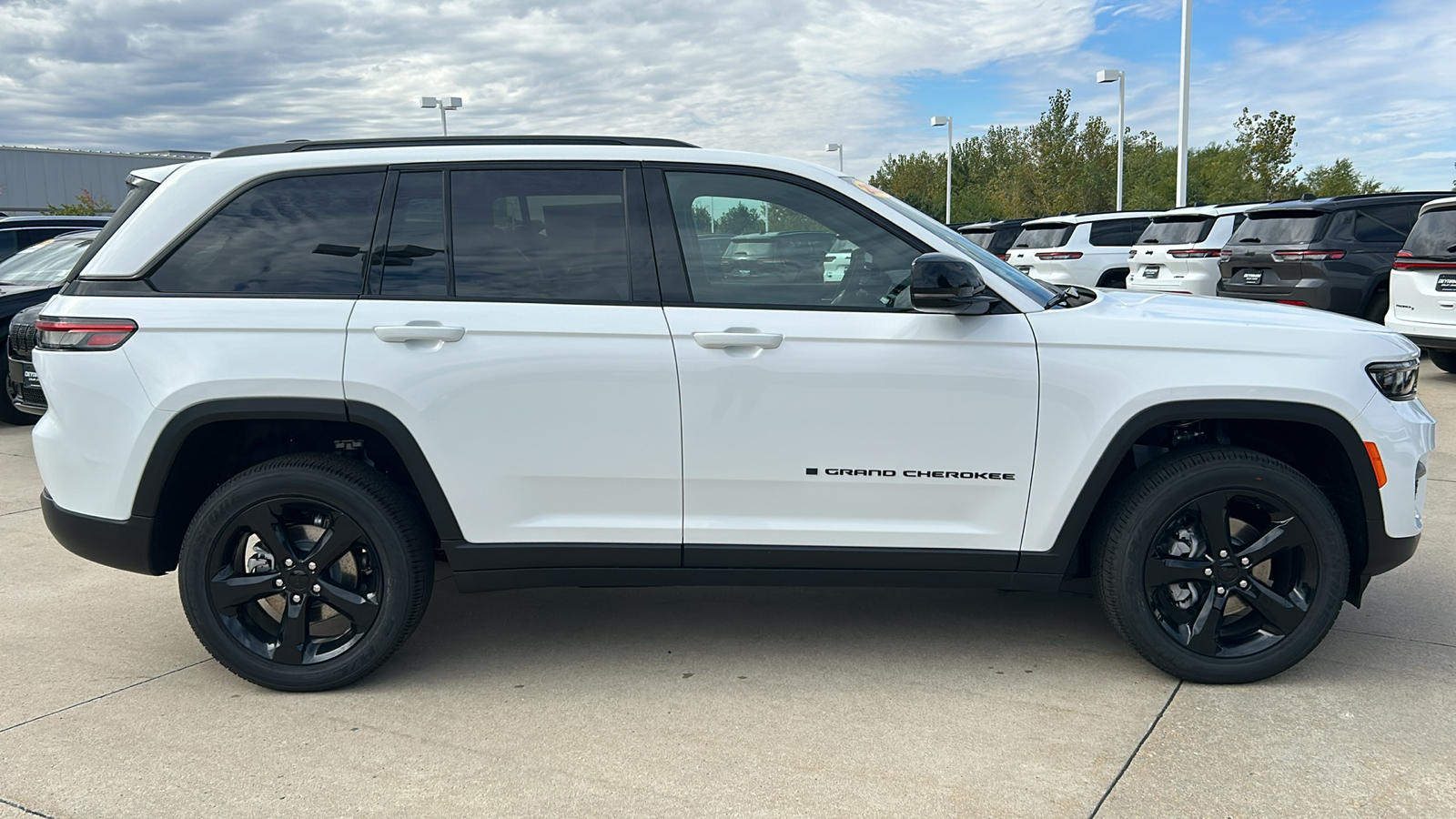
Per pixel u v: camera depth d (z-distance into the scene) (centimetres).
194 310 326
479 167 336
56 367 331
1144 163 4928
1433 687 335
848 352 324
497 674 356
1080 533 333
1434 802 266
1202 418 324
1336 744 297
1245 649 335
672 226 333
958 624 400
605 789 277
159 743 307
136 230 333
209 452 346
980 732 308
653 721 319
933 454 327
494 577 337
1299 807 264
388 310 326
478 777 284
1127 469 354
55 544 526
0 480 682
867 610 418
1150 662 339
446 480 329
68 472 333
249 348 323
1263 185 2764
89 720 323
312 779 284
